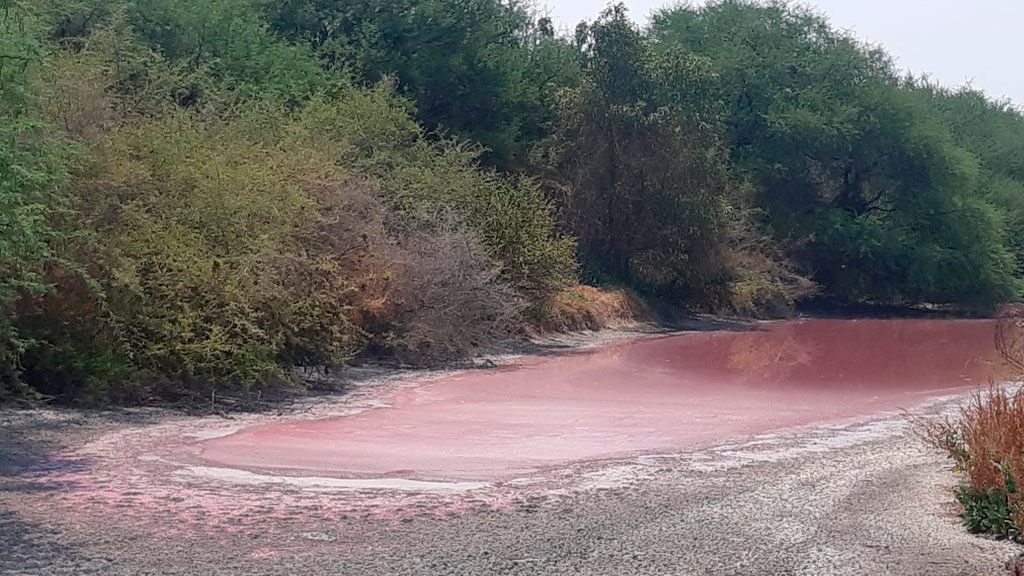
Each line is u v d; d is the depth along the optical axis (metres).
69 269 15.43
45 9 22.66
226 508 9.77
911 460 12.99
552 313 32.62
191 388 17.11
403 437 14.60
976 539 8.97
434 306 24.16
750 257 45.97
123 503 9.84
